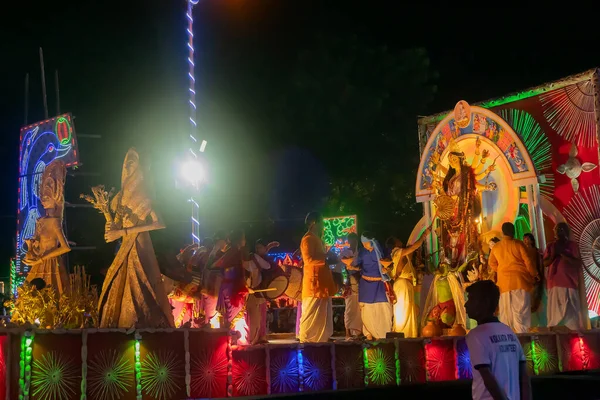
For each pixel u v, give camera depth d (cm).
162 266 997
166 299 883
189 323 849
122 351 763
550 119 1420
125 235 883
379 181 2405
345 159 2480
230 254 991
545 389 994
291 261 1457
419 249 1452
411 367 1011
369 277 1163
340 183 2448
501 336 499
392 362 995
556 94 1412
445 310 1296
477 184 1375
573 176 1372
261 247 1106
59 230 1186
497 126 1364
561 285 1190
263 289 1053
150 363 778
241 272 988
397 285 1267
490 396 488
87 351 739
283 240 2561
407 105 2494
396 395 959
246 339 1052
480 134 1395
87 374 736
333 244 1775
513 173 1330
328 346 934
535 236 1292
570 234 1231
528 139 1450
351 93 2470
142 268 870
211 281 1077
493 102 1503
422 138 1650
